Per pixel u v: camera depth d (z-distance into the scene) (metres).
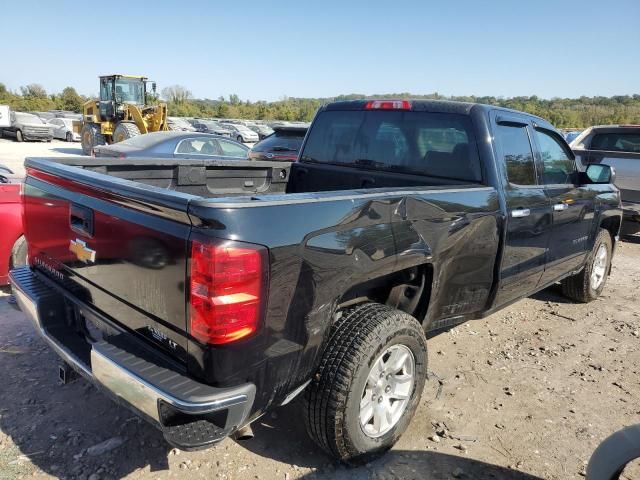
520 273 3.98
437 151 3.79
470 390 3.77
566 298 5.95
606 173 4.62
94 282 2.63
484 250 3.46
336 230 2.43
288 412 3.33
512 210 3.66
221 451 2.93
